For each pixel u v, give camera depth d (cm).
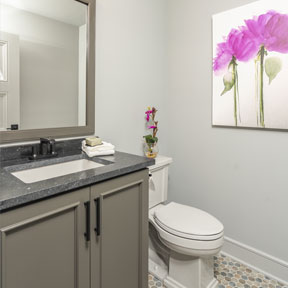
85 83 156
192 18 200
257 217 176
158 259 181
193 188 213
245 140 178
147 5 195
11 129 128
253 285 161
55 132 144
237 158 183
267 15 157
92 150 137
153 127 195
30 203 83
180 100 215
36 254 87
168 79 222
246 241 184
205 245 136
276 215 167
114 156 139
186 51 206
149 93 205
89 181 99
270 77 159
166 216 158
